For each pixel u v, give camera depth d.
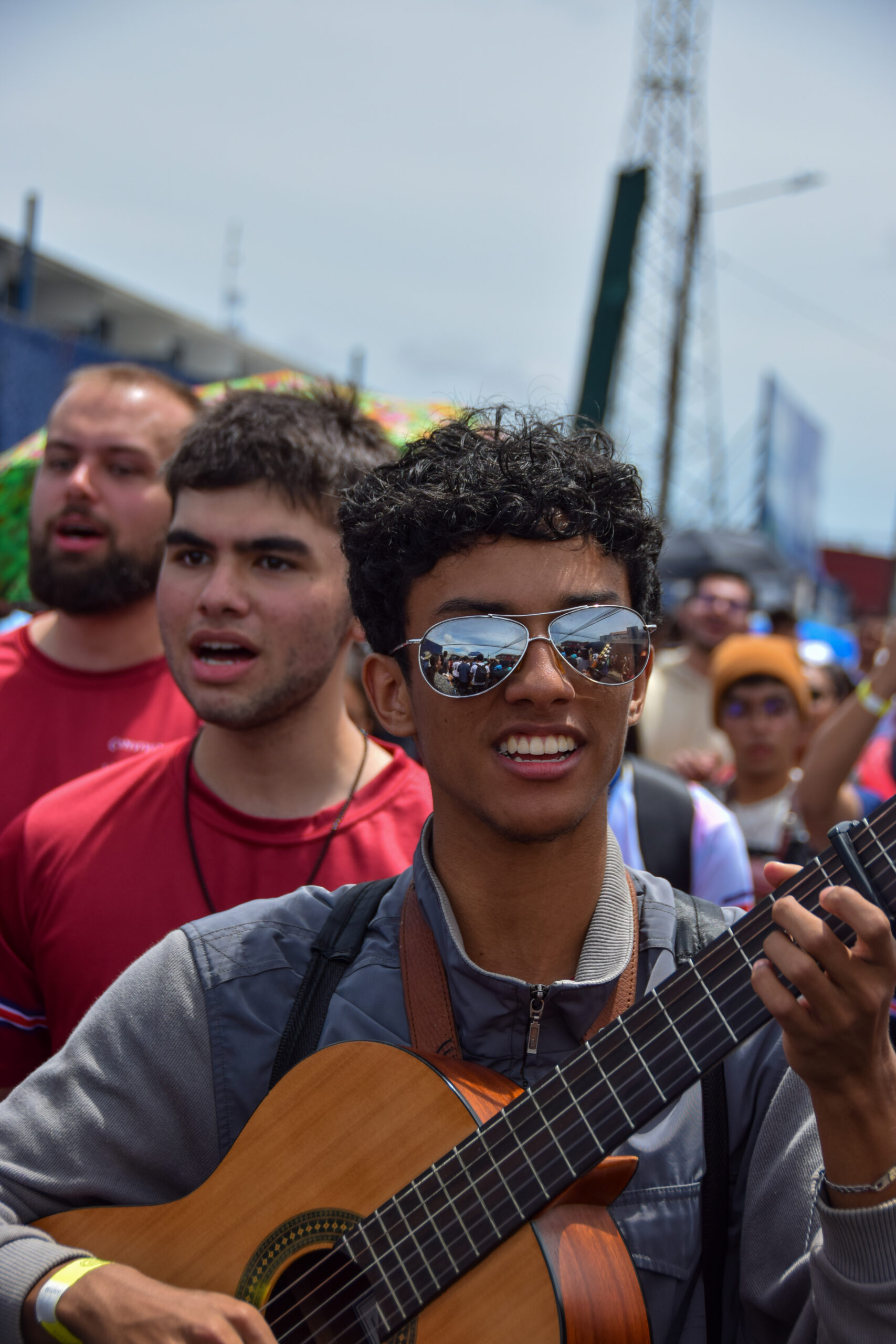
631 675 1.32
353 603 1.50
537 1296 1.17
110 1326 1.25
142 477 2.55
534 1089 1.23
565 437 1.38
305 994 1.47
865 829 1.13
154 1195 1.46
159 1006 1.48
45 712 2.54
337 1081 1.35
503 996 1.34
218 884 2.00
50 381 7.64
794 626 5.55
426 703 1.34
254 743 2.07
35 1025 2.05
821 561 39.53
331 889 2.02
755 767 3.60
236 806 2.06
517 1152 1.21
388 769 2.17
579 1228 1.22
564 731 1.28
